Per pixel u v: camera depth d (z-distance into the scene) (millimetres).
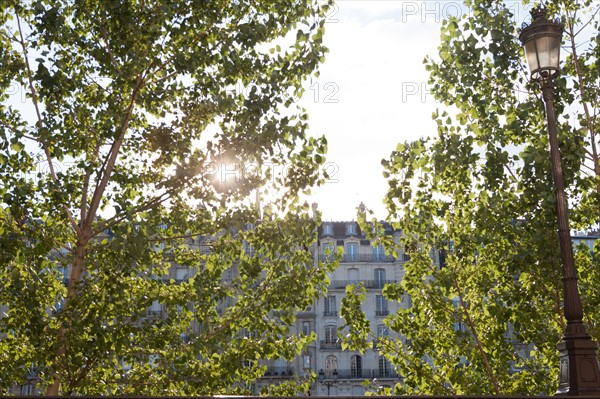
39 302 15758
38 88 16594
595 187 17016
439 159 17562
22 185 15523
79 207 16562
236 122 16594
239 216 16422
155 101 16359
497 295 18125
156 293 16688
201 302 16797
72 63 16984
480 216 17594
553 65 12641
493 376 17719
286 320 16844
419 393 18500
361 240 71062
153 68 16578
